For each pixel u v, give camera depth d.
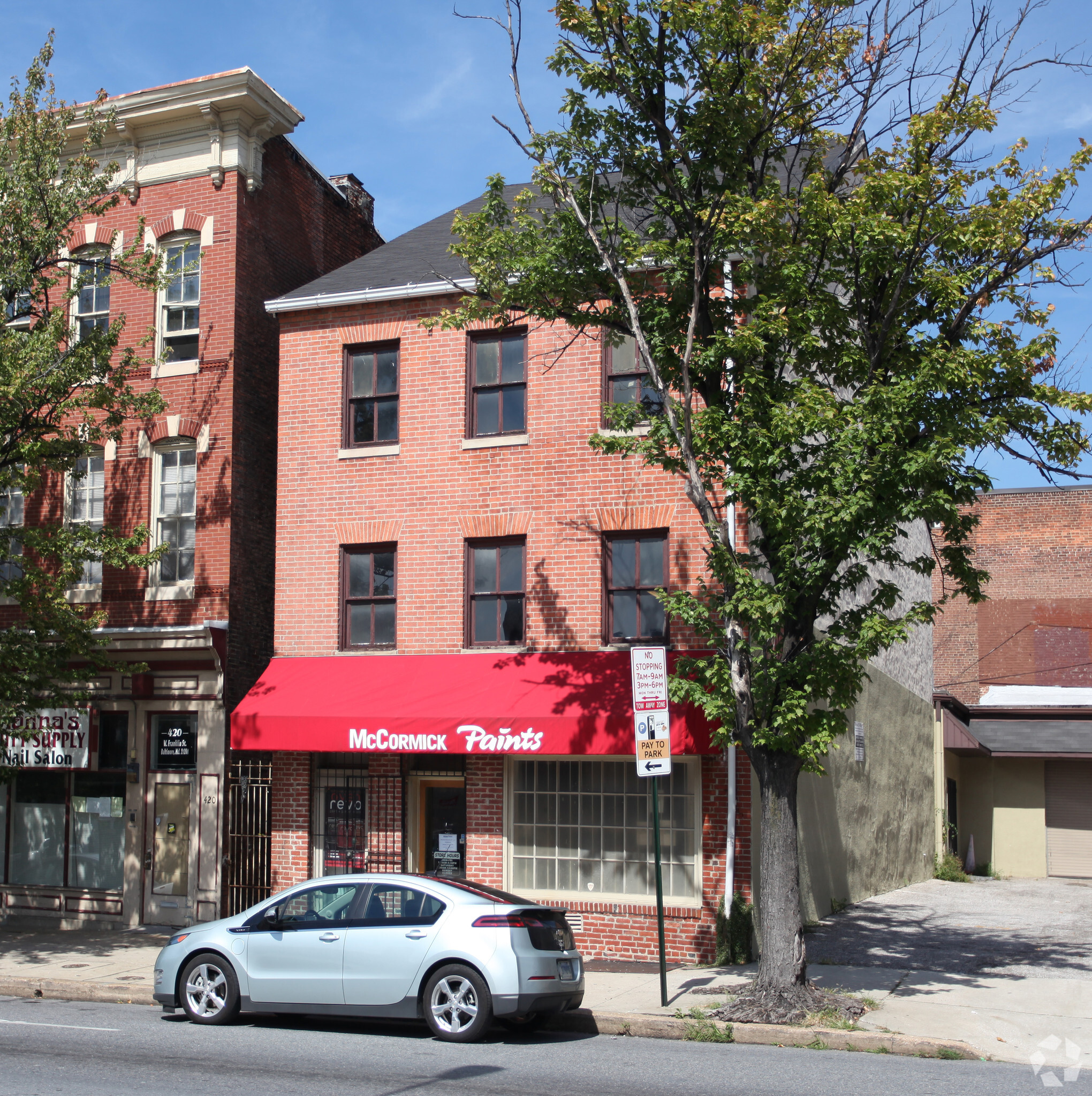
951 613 35.22
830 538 11.17
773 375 12.60
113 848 18.89
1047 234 12.17
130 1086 8.41
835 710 11.41
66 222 17.59
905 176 11.82
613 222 13.45
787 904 11.41
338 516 17.94
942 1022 10.75
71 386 17.14
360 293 17.97
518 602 16.83
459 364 17.50
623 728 14.66
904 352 12.36
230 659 18.36
